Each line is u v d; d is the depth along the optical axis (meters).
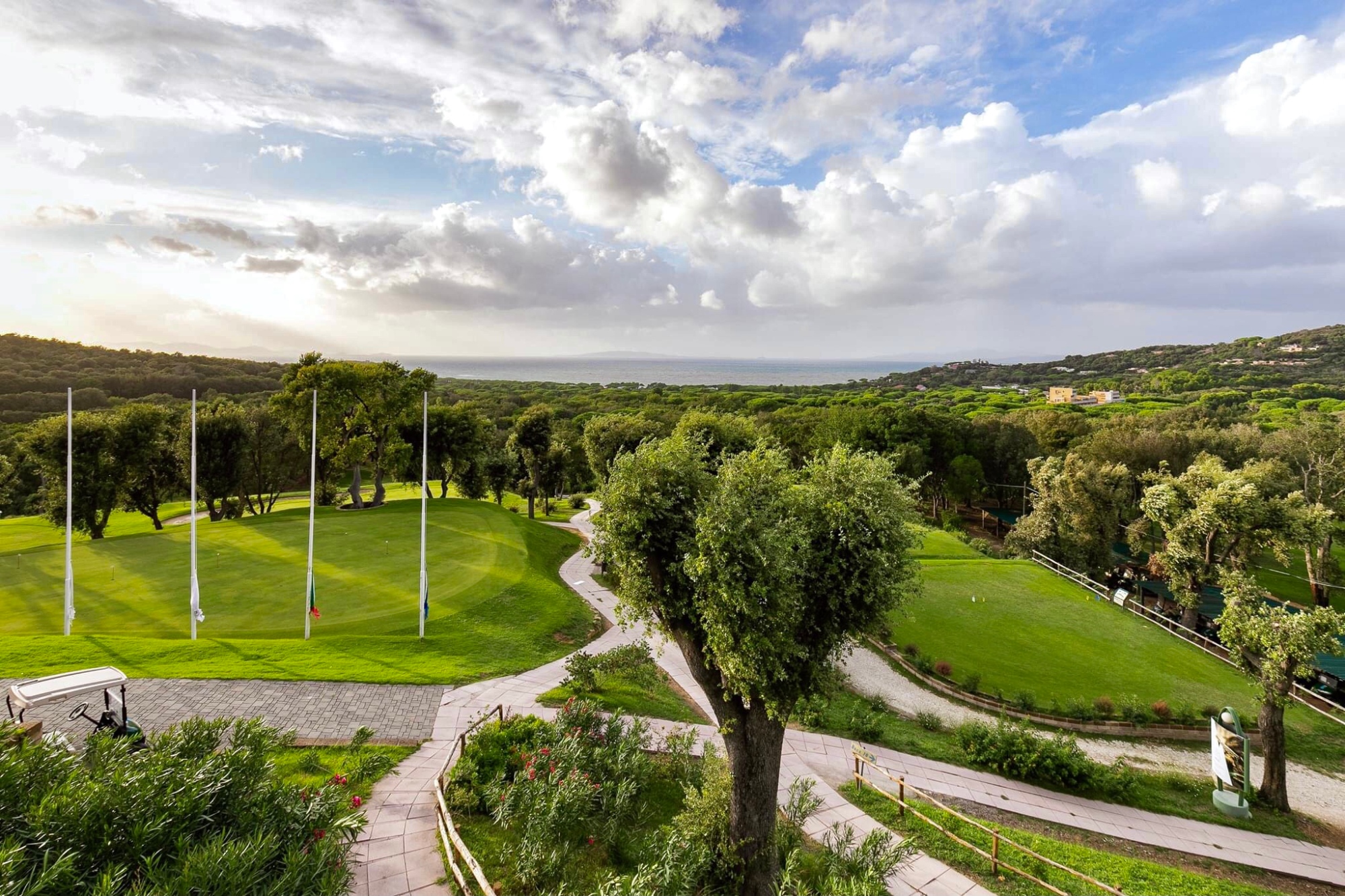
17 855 6.31
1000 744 20.80
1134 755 24.52
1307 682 32.47
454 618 27.33
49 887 6.41
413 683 21.05
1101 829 17.72
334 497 64.81
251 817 8.58
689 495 14.37
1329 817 21.45
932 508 76.94
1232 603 22.97
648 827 14.19
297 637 24.48
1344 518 55.25
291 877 7.70
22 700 12.85
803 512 13.65
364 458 54.38
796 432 79.25
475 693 20.77
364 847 12.03
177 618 26.16
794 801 15.84
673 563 13.37
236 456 52.97
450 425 59.84
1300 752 26.30
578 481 82.31
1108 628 36.28
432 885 10.97
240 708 18.09
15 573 31.88
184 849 7.41
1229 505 35.25
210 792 8.39
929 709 26.22
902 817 16.27
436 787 13.61
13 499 65.56
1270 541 35.22
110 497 46.22
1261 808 21.05
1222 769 20.66
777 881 12.56
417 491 85.12
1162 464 41.09
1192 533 36.78
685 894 11.26
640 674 22.73
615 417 45.22
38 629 24.70
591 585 36.81
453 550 37.44
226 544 37.78
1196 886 14.38
